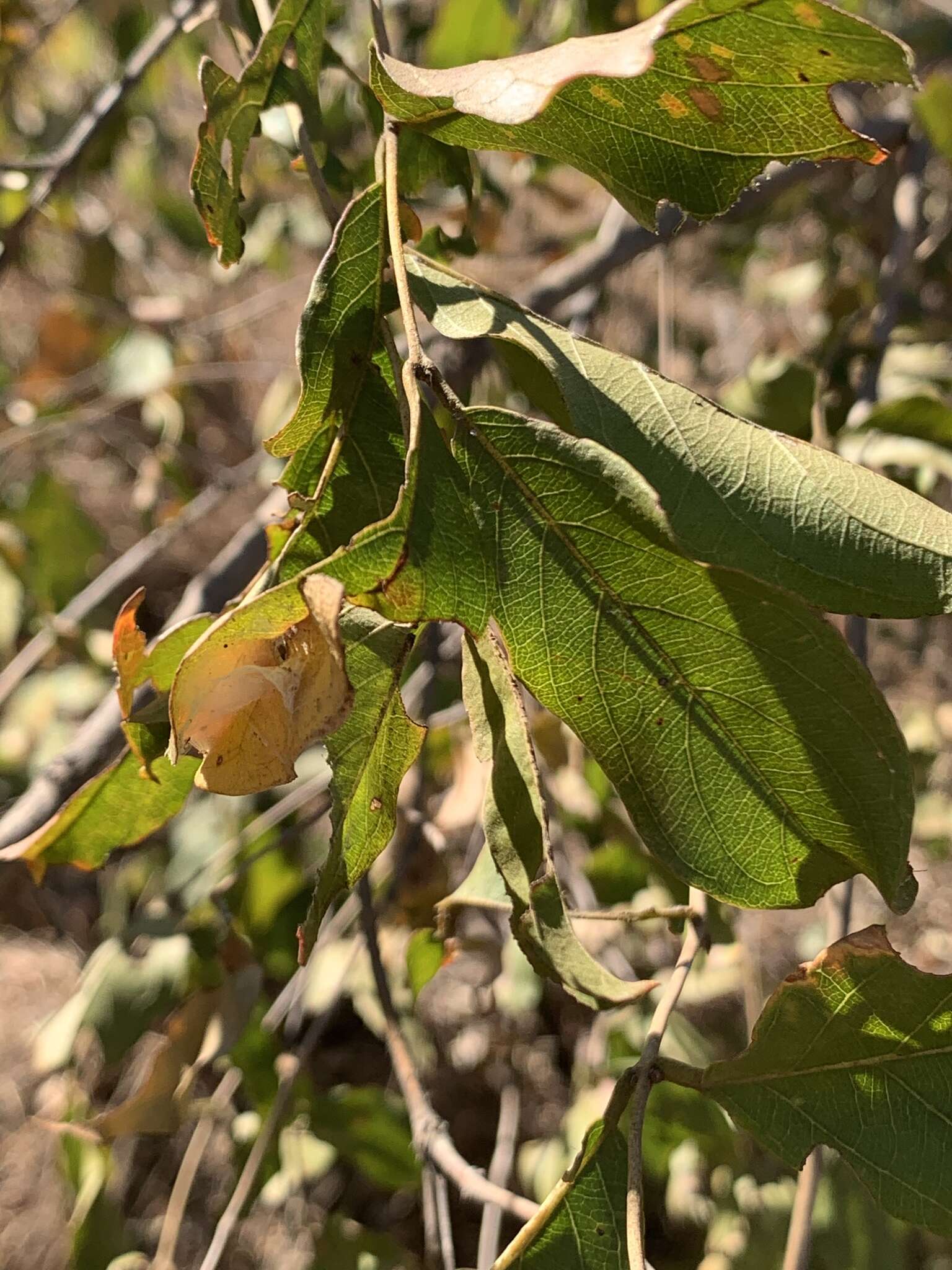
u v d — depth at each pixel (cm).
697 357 73
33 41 52
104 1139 33
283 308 93
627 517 15
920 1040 17
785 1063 17
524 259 62
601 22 39
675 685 16
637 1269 15
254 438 84
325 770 44
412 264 17
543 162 47
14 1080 69
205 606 36
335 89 40
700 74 15
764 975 62
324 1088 59
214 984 35
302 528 16
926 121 36
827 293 54
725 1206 39
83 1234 38
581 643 16
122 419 84
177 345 63
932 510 16
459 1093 62
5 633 60
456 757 42
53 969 78
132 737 18
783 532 16
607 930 41
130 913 59
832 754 15
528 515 15
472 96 14
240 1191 34
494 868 24
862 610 15
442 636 43
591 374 16
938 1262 43
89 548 57
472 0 40
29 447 73
